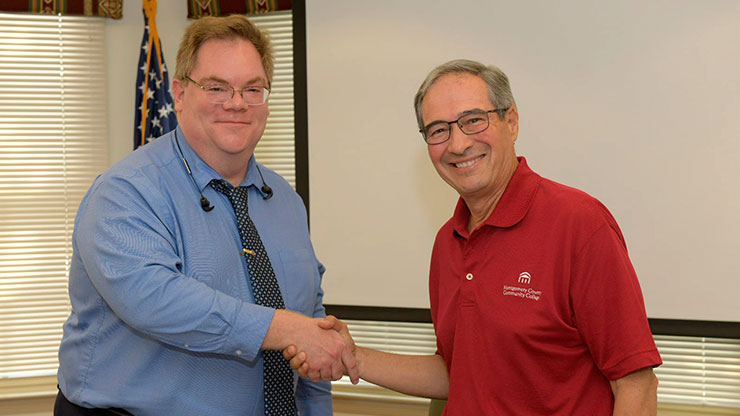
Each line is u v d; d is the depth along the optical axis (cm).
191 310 147
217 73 163
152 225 156
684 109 263
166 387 161
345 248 308
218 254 165
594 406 151
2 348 321
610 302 144
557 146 279
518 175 162
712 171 261
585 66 274
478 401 158
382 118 300
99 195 160
